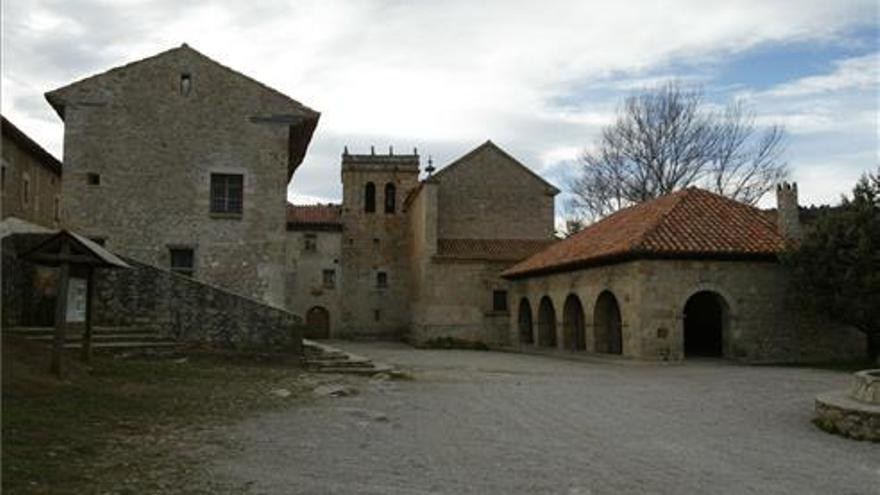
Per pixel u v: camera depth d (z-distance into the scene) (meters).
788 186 26.14
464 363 25.55
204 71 26.91
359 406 13.05
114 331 17.97
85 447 8.25
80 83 26.25
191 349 18.16
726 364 23.62
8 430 8.45
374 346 42.50
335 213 54.12
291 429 10.41
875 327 22.67
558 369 22.55
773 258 24.81
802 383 17.97
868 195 22.84
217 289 18.80
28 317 18.09
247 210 26.56
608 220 34.00
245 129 26.89
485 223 45.19
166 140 26.44
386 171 52.38
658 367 22.62
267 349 18.92
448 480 7.75
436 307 41.59
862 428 10.66
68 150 25.91
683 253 24.22
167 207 26.16
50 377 12.00
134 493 6.71
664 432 11.09
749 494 7.48
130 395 11.98
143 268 18.72
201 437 9.45
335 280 51.34
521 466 8.51
